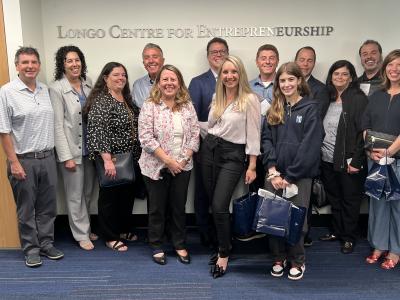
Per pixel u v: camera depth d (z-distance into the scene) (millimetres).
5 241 3273
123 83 3090
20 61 2689
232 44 3594
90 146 2973
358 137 2998
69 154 3102
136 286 2688
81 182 3248
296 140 2580
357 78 3277
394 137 2732
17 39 3045
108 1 3518
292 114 2596
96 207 3621
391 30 3570
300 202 2633
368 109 2871
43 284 2727
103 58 3602
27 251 3008
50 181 2947
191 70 3633
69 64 3051
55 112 3031
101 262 3047
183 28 3566
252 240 3348
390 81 2775
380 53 3271
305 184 2615
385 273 2852
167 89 2766
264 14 3549
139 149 3143
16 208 3066
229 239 2814
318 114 2555
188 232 3662
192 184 3643
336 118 3146
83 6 3518
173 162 2762
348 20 3561
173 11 3541
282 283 2719
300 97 2627
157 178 2824
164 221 3031
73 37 3557
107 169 2971
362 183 3131
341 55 3621
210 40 3484
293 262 2785
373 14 3547
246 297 2549
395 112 2729
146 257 3133
